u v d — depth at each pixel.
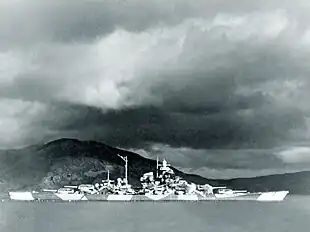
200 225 120.75
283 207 176.62
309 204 188.75
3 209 166.62
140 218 136.38
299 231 110.69
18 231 111.19
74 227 116.75
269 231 110.00
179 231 109.38
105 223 124.81
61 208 173.38
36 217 139.00
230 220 131.38
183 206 183.75
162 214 148.00
